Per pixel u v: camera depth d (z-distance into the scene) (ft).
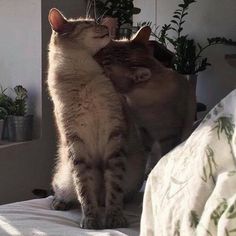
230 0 5.37
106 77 2.45
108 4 4.52
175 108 2.54
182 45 5.24
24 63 4.38
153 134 2.57
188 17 5.62
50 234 2.00
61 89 2.43
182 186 1.47
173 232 1.39
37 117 4.36
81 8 4.46
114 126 2.40
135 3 5.55
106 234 1.95
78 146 2.40
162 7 5.58
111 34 2.71
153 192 1.63
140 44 2.60
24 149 4.23
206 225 1.25
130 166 2.50
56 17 2.55
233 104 1.59
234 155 1.43
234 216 1.19
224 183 1.32
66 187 2.48
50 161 4.47
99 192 2.44
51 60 2.56
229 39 5.34
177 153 1.68
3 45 4.49
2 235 2.02
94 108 2.39
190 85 2.72
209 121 1.64
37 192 3.60
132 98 2.53
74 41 2.50
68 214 2.37
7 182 4.11
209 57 5.52
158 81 2.52
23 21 4.33
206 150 1.47
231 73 5.41
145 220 1.61
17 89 4.33
